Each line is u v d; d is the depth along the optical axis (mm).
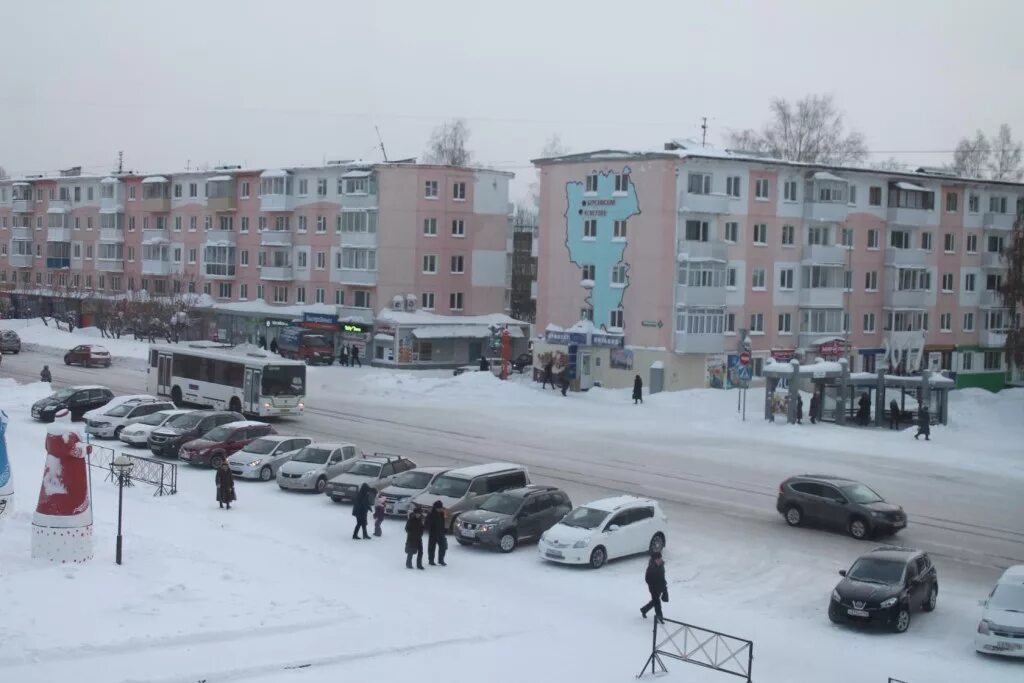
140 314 90438
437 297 83250
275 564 24547
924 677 19562
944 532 31609
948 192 77875
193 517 29688
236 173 93125
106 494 32438
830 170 71000
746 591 25172
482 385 62719
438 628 20656
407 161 87125
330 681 17234
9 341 82812
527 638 20656
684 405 59062
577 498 34281
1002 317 81562
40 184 115688
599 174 67750
